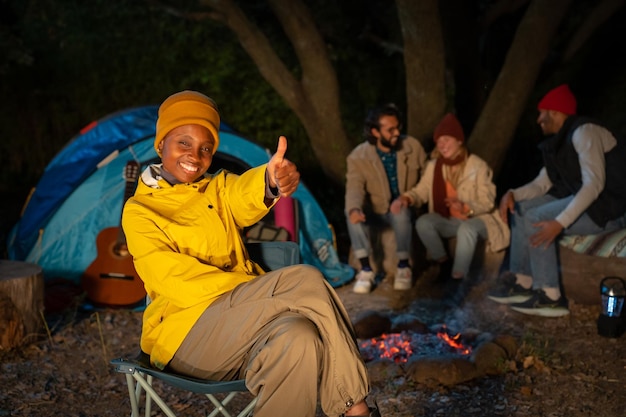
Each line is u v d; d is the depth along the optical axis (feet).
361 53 29.99
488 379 14.07
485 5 29.19
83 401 13.57
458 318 17.99
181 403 13.37
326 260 21.68
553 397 13.33
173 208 9.92
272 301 9.07
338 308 9.24
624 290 16.44
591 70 28.40
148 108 22.40
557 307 17.75
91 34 29.96
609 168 17.71
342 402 8.70
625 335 16.43
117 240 19.26
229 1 24.23
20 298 15.98
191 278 9.46
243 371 9.20
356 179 20.85
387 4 30.12
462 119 26.53
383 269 21.72
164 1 28.89
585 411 12.75
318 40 24.48
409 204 20.18
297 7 24.13
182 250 9.82
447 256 20.29
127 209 9.87
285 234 19.98
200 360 9.32
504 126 22.62
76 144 21.48
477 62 26.21
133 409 9.35
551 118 18.31
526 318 17.75
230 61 29.12
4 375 14.56
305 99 25.22
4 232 25.93
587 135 17.53
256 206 9.86
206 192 10.11
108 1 29.66
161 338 9.56
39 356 15.60
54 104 30.73
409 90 23.40
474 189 19.77
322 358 8.75
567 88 18.28
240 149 21.42
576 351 15.58
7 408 13.15
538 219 18.26
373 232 21.65
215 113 10.05
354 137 28.96
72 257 19.65
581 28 25.72
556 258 17.85
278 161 9.19
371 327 16.44
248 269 10.23
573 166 17.98
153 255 9.50
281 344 8.47
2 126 30.73
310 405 8.55
